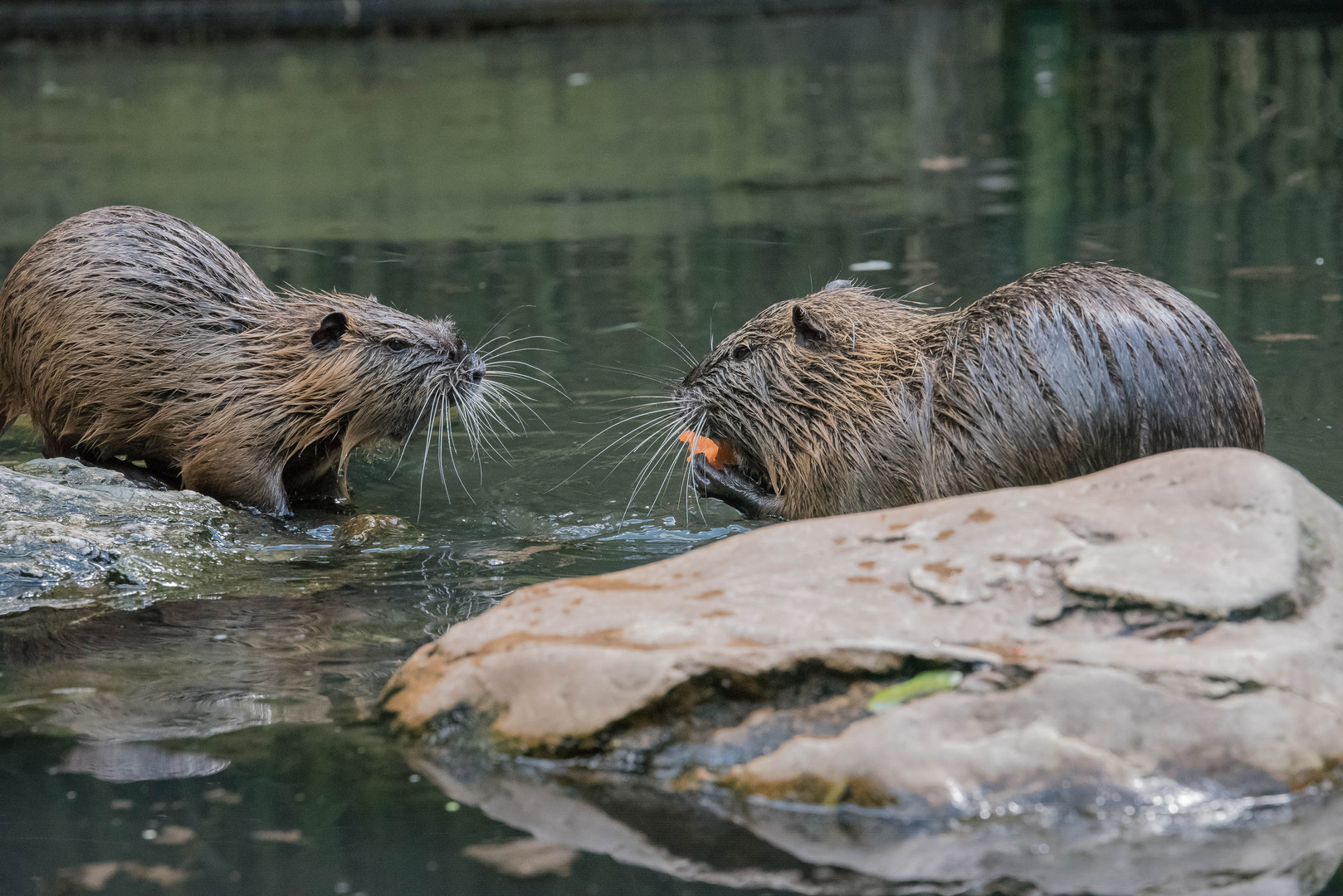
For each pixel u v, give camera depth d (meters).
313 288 14.56
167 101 27.59
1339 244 14.99
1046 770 5.18
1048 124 23.08
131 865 4.99
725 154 21.94
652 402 11.34
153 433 9.98
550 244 16.53
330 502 10.07
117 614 7.69
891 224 17.00
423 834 5.20
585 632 5.95
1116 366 7.47
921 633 5.61
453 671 6.02
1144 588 5.62
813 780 5.30
